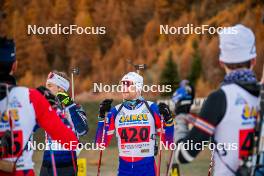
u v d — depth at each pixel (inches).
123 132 459.5
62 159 456.4
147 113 458.0
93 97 1239.5
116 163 831.1
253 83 239.5
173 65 1395.2
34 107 253.9
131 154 456.1
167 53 1499.8
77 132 459.5
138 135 456.1
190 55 1472.7
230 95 236.5
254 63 253.0
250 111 238.4
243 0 1525.6
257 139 234.2
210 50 1485.0
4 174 246.7
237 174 236.2
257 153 234.4
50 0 1502.2
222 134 239.6
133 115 458.9
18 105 251.4
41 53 1551.4
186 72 1451.8
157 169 476.4
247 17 1425.9
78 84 1445.6
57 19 1515.7
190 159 239.6
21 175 257.9
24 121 252.4
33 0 1480.1
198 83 1433.3
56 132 256.1
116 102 1049.5
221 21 1486.2
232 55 243.4
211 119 235.0
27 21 1497.3
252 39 246.4
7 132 249.8
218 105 235.5
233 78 241.0
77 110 456.8
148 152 456.1
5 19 1483.8
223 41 246.4
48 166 460.4
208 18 1549.0
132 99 461.7
